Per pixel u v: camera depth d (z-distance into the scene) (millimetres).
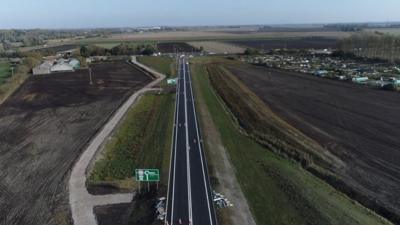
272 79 126312
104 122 77812
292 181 48750
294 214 41062
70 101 98875
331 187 48312
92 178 51000
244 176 50656
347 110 84188
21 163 57469
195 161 55469
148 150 60969
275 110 85375
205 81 127250
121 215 41375
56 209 43188
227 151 60219
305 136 67062
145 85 119562
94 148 61281
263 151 60906
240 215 40844
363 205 44094
